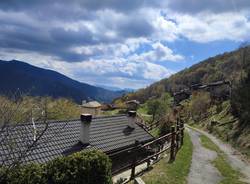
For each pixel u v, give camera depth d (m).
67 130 15.62
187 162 15.28
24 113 6.26
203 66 145.50
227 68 110.75
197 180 12.27
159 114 41.47
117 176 12.91
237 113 35.12
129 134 19.52
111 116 21.08
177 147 17.80
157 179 11.41
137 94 123.69
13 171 7.05
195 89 95.69
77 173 8.48
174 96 88.94
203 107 61.75
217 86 73.44
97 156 9.09
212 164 15.66
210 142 25.80
